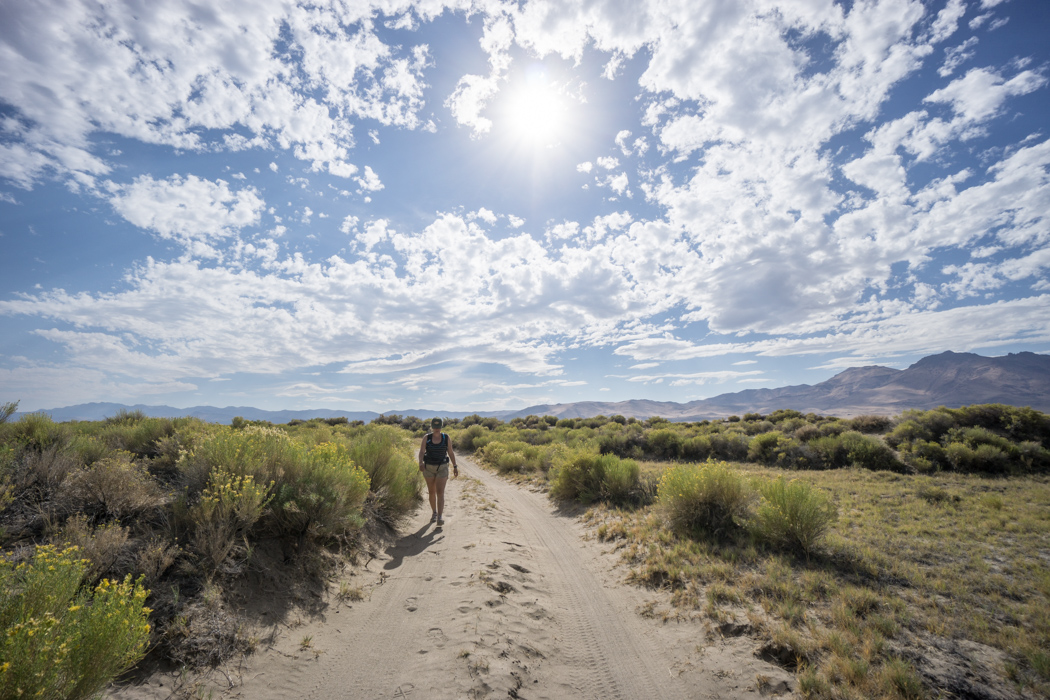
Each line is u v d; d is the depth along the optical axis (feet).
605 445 81.25
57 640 7.98
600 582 21.83
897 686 12.00
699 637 15.61
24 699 7.21
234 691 10.93
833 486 42.50
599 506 36.78
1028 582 19.07
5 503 14.58
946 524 28.94
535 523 34.47
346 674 12.51
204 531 15.48
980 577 19.65
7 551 12.78
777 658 13.89
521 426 178.09
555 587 21.07
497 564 22.56
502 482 57.21
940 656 13.52
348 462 25.71
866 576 20.15
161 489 19.34
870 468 54.90
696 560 22.50
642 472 43.37
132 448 30.22
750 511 27.27
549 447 74.08
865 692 11.81
